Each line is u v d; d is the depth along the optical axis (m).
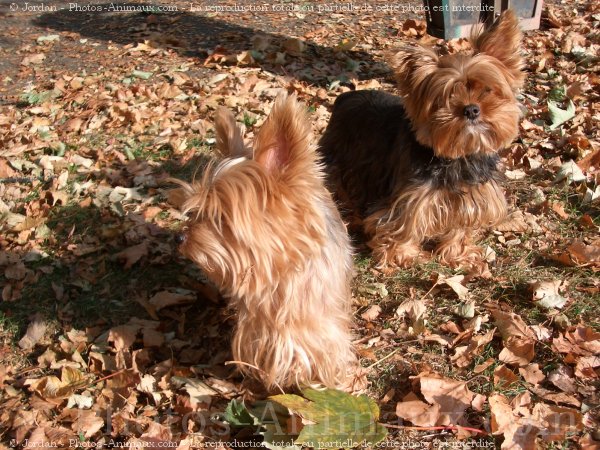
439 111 0.87
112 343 0.85
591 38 1.66
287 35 1.84
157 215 1.09
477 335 0.83
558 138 1.22
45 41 2.00
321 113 1.37
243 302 0.71
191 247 0.65
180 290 0.93
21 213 1.14
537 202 1.05
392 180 1.00
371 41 1.75
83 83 1.64
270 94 1.47
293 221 0.65
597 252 0.92
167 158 1.26
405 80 0.92
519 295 0.89
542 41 1.63
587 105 1.33
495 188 0.96
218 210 0.64
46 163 1.25
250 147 0.69
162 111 1.43
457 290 0.90
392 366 0.80
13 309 0.93
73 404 0.77
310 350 0.73
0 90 1.66
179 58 1.74
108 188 1.17
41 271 0.99
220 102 1.45
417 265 0.98
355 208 1.11
